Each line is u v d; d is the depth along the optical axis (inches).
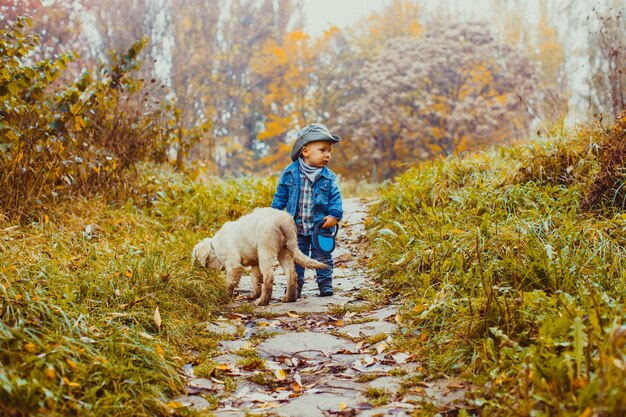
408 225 243.8
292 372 131.4
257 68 1599.4
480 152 305.3
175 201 313.4
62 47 479.2
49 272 163.3
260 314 175.6
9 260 166.1
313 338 151.6
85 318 134.1
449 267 179.5
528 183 226.5
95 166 279.6
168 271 179.9
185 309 167.5
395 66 1293.1
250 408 112.3
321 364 134.7
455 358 122.3
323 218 202.4
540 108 373.7
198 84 1387.8
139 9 1155.3
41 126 244.4
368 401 112.0
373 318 168.1
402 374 124.7
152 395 109.9
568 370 97.7
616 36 305.1
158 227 268.2
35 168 242.4
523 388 98.2
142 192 305.4
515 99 1144.2
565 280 147.6
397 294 192.9
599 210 194.9
